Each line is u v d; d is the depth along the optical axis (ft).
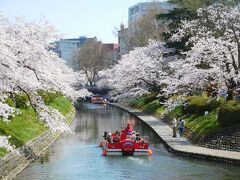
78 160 95.91
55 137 130.41
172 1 196.65
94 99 330.13
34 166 88.69
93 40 445.37
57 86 89.35
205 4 181.37
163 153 103.35
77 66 458.91
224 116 100.89
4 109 68.49
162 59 200.23
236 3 169.68
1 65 71.56
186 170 84.33
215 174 80.38
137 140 107.45
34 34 85.51
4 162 74.23
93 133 145.59
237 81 114.42
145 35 274.57
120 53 411.13
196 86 125.29
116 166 89.45
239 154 91.45
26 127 107.55
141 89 216.74
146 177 79.66
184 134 123.95
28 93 86.17
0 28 74.13
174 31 177.88
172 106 132.98
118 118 199.11
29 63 81.97
